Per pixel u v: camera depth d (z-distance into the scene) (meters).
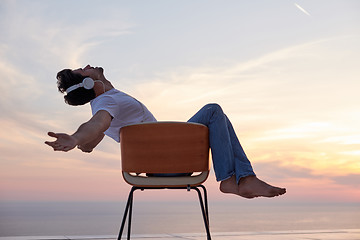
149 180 1.67
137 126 1.64
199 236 3.39
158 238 3.21
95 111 1.81
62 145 1.44
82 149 2.07
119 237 1.69
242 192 1.74
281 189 1.70
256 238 3.28
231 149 1.77
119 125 1.92
